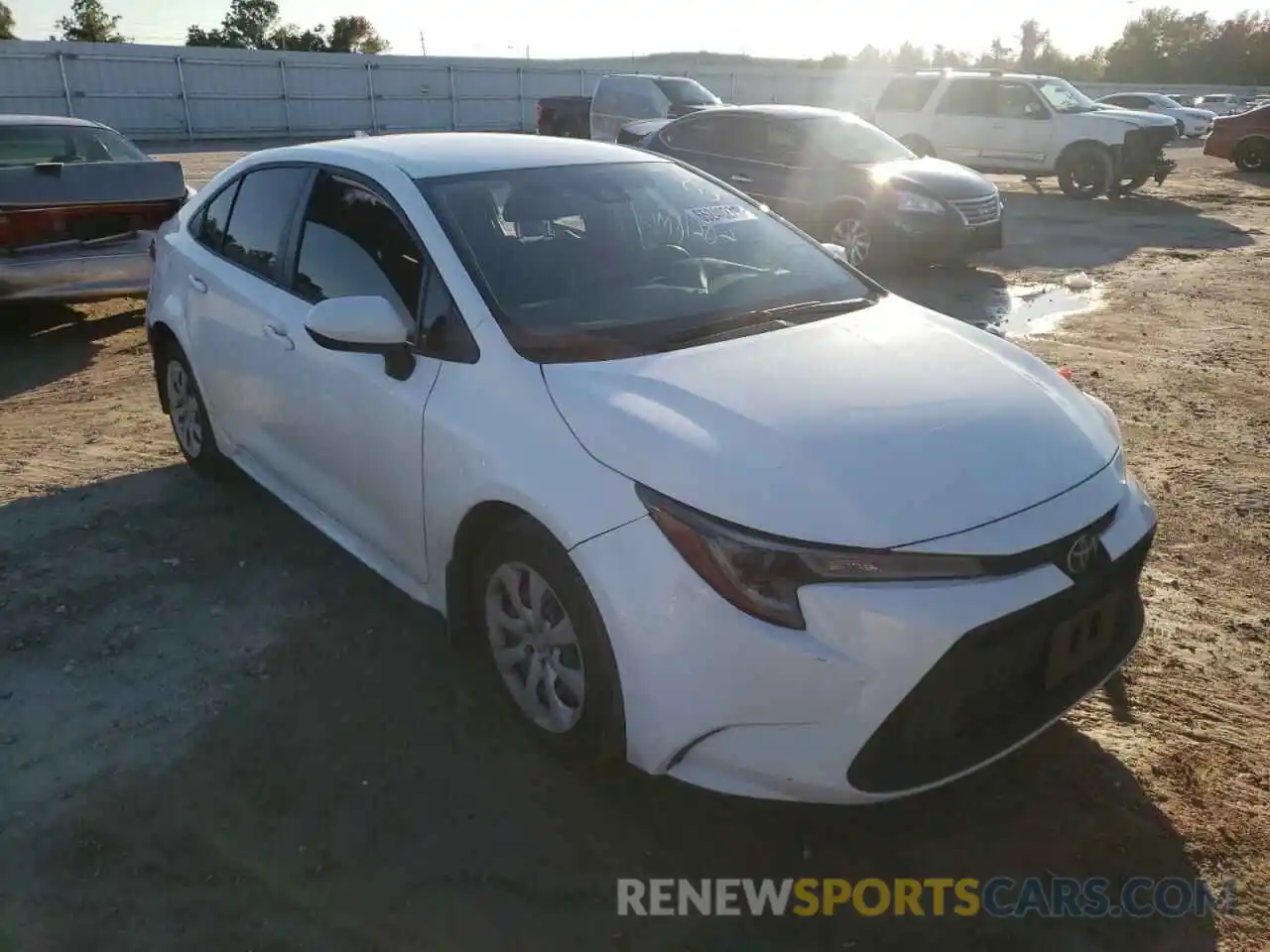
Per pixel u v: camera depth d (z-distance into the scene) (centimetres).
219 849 260
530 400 279
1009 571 234
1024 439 266
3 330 805
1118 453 289
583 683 263
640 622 240
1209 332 790
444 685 327
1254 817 272
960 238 997
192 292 441
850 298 360
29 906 242
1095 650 260
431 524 308
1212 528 444
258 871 254
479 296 306
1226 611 375
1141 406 608
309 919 239
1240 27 6969
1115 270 1070
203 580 393
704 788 244
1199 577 401
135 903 244
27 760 293
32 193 707
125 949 231
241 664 338
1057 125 1678
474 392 292
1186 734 305
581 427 264
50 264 716
